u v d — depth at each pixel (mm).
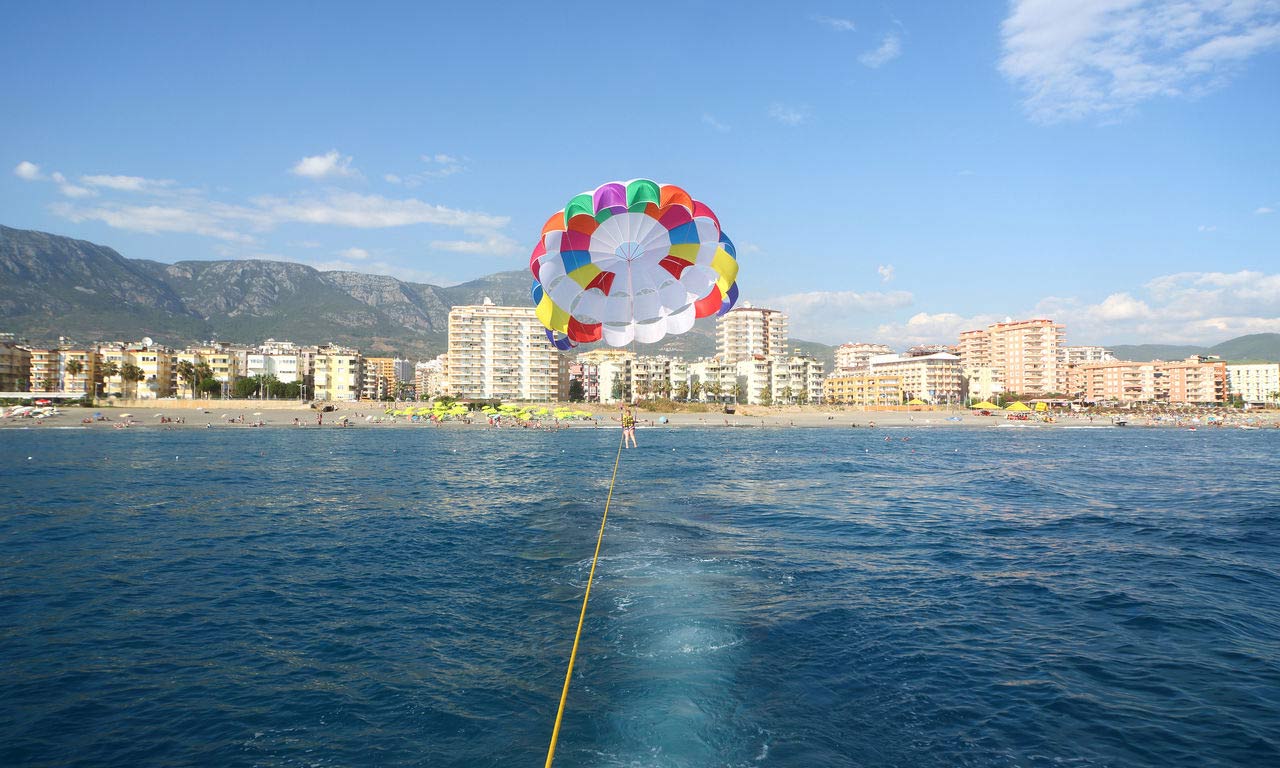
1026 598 17922
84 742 11023
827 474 51688
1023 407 180125
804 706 11336
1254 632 15336
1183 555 23484
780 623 15406
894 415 186625
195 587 20266
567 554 23016
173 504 36875
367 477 50156
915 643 14336
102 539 27375
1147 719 11039
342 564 22922
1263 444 99250
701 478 48031
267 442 89938
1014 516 32094
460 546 25516
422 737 10875
